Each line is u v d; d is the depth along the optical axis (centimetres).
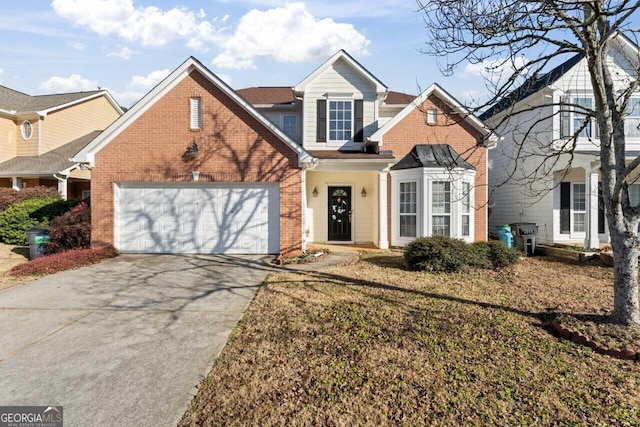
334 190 1426
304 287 735
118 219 1100
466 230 1212
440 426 300
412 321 537
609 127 507
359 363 407
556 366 400
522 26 510
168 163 1081
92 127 2305
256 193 1107
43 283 771
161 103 1077
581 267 971
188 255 1086
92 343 469
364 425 302
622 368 396
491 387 358
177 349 451
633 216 495
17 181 1825
